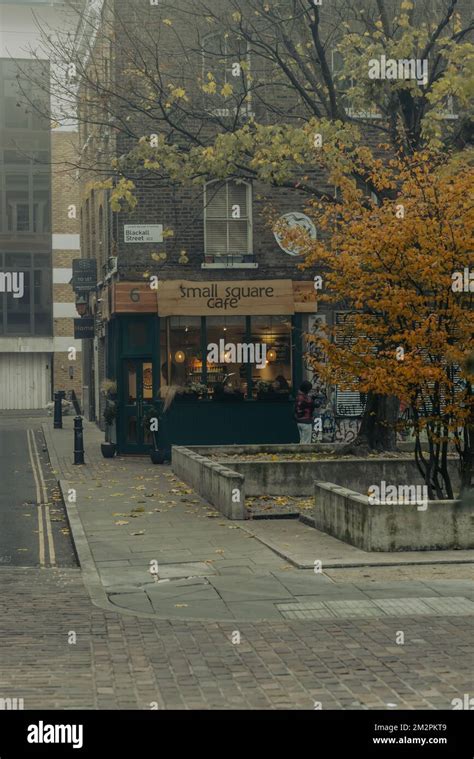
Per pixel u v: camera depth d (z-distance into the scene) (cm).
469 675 720
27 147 4638
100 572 1143
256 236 2466
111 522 1491
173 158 1867
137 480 2014
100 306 3036
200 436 2444
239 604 972
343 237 1425
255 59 2292
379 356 1359
